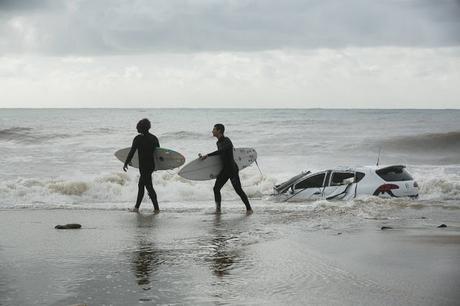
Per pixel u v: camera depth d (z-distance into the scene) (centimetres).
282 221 1143
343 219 1158
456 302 530
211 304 538
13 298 564
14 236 960
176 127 5472
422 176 1869
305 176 1524
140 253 805
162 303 543
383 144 3834
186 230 1036
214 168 1414
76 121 6334
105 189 1742
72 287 607
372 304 530
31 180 1773
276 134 4550
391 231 984
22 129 4738
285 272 673
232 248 841
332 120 6050
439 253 766
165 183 1820
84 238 941
